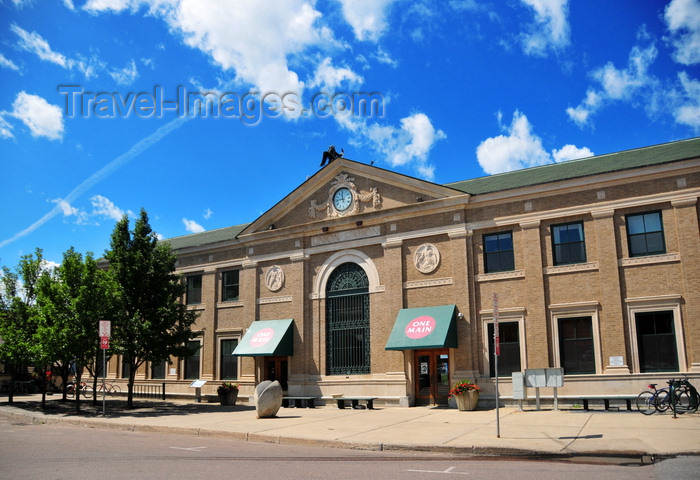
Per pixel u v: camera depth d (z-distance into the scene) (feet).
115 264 82.58
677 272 65.05
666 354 64.69
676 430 45.57
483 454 41.27
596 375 67.10
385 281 83.30
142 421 62.28
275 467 34.32
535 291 72.23
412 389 78.79
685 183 65.77
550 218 72.79
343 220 87.66
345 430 53.06
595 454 39.19
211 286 102.63
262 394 65.46
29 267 93.35
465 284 76.43
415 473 32.32
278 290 93.91
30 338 83.76
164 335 81.82
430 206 80.28
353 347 85.20
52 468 33.42
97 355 81.10
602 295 68.44
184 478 30.19
